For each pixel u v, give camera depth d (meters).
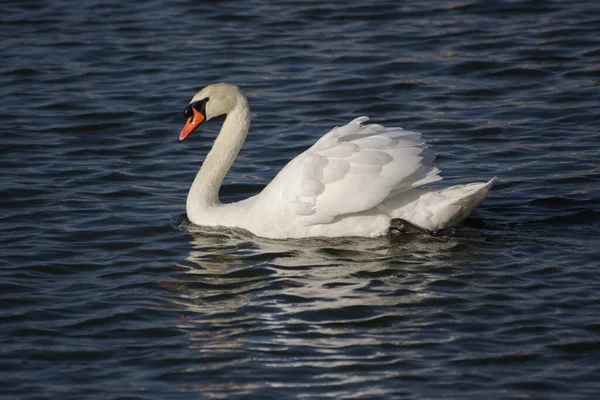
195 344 11.62
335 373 10.89
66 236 15.16
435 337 11.59
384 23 26.92
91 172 18.23
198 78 23.58
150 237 15.18
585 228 14.95
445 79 23.09
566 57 23.86
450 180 17.52
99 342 11.75
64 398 10.52
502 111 21.05
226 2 29.19
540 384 10.56
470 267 13.55
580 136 19.42
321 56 24.77
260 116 21.27
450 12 27.50
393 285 13.02
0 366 11.19
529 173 17.61
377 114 21.25
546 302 12.39
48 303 12.76
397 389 10.54
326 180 14.59
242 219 15.40
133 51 25.41
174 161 19.00
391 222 14.77
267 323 12.06
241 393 10.55
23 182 17.59
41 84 23.30
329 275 13.45
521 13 27.05
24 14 28.23
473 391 10.47
